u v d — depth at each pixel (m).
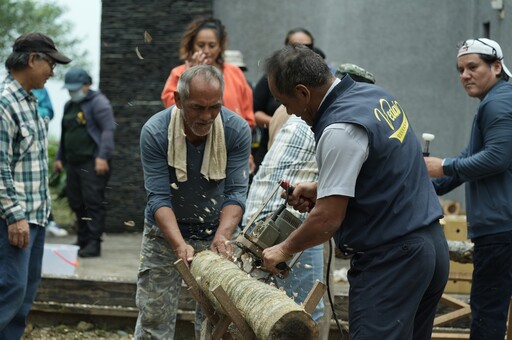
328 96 4.95
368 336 4.96
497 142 6.31
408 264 4.93
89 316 8.62
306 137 6.21
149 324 6.32
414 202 4.96
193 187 6.05
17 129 6.69
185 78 5.59
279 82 4.98
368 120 4.83
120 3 13.68
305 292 6.23
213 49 8.18
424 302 5.30
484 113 6.42
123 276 9.96
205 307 5.27
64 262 9.20
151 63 13.67
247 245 5.27
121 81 13.77
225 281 4.98
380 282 4.96
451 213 11.30
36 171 6.86
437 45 12.38
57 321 8.65
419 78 12.43
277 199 6.22
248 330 4.78
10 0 22.52
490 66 6.55
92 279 8.57
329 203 4.81
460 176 6.43
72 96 11.28
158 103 13.69
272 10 13.12
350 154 4.78
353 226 5.00
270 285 4.96
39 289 8.61
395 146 4.89
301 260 6.21
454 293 9.03
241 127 6.05
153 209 5.88
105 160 11.28
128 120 13.80
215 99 5.57
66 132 11.33
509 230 6.43
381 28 12.54
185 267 5.26
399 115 5.04
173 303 6.32
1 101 6.62
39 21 22.70
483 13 10.77
